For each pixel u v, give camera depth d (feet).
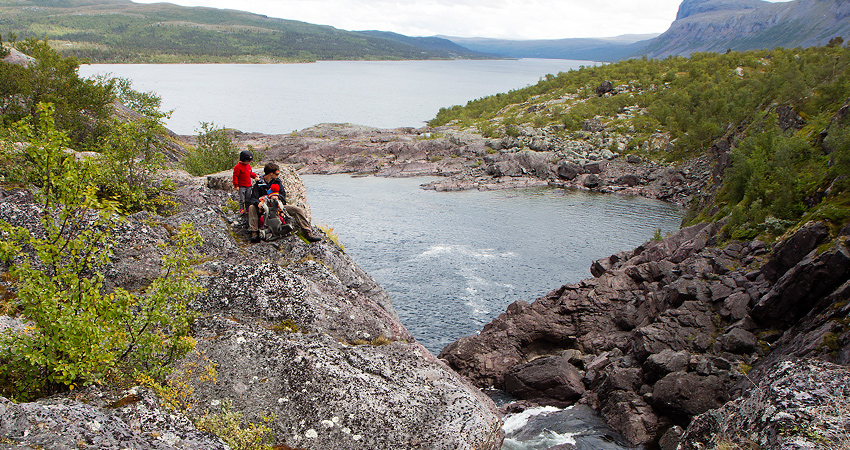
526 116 394.11
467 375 79.51
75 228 20.29
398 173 284.61
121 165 39.52
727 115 286.46
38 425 14.52
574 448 54.44
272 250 35.68
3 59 107.65
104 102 106.01
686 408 55.98
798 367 25.52
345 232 170.50
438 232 172.04
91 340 17.80
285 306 27.89
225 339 24.14
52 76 99.30
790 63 350.02
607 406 62.49
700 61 484.33
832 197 83.51
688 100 345.72
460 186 251.39
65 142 20.43
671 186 245.86
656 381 62.03
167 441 17.13
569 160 278.87
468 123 418.72
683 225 165.78
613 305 88.48
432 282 125.49
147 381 19.63
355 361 24.75
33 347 17.47
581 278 129.70
